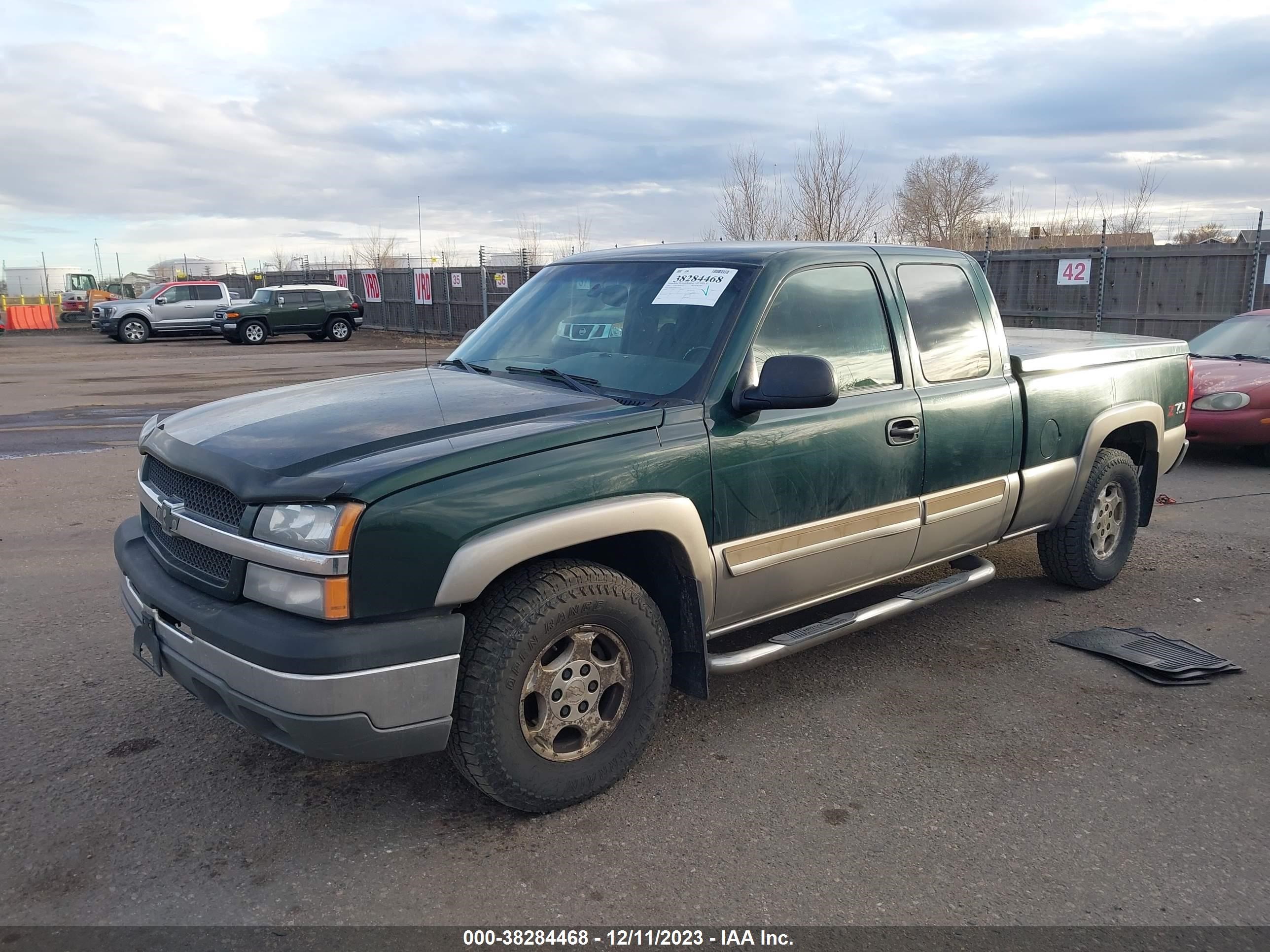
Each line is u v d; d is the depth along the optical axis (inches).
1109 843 121.4
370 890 111.5
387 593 108.4
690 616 136.0
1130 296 601.0
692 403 135.0
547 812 126.8
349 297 1177.4
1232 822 126.2
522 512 116.3
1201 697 163.5
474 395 141.3
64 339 1255.5
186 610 116.8
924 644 186.7
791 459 143.7
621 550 141.6
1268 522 277.6
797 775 137.9
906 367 164.4
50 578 222.1
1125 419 207.5
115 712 155.2
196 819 125.6
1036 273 655.1
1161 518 282.8
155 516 131.3
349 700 106.7
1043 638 190.4
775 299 147.3
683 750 145.2
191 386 649.0
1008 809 129.0
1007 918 107.0
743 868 116.0
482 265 1123.3
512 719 118.6
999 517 183.6
